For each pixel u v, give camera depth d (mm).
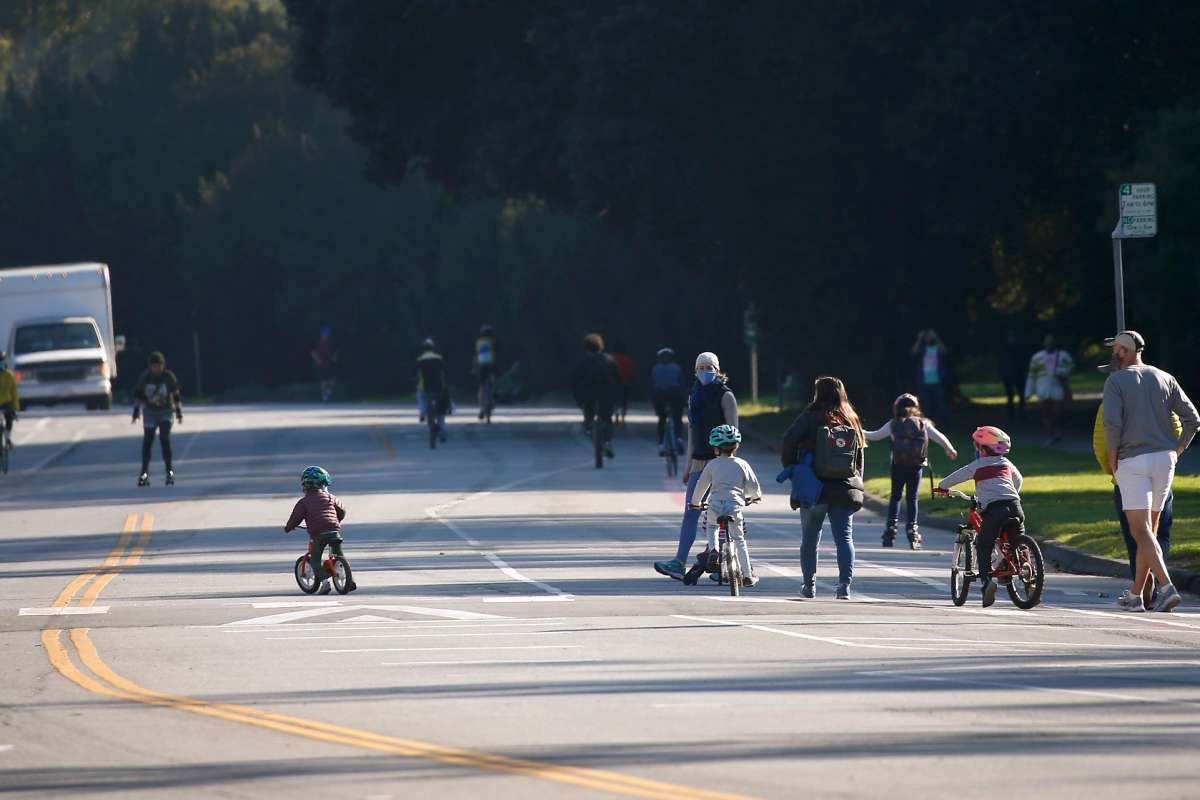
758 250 173750
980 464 60094
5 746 37094
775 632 52812
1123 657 47594
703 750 35312
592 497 108000
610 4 157875
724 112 158000
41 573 74375
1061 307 188750
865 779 32469
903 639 51188
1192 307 130500
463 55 177250
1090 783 32094
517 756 35000
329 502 64938
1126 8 143375
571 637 52188
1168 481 58562
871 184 163750
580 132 156125
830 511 61938
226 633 54344
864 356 180500
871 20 146625
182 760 35250
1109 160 141000
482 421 196375
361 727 38406
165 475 131750
